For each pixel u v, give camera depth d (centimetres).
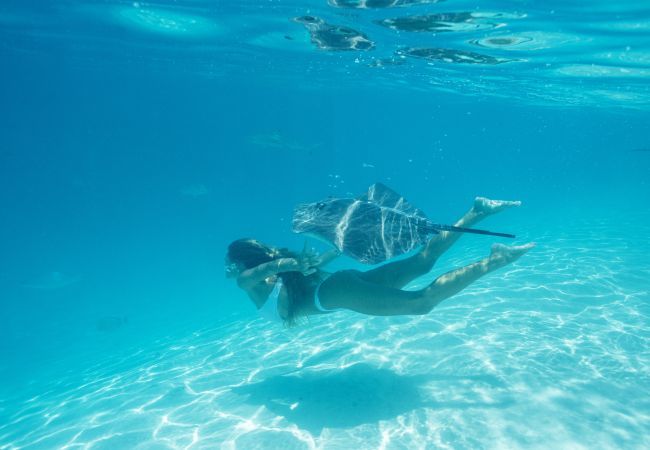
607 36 543
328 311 231
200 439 233
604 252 563
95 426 272
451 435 209
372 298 213
